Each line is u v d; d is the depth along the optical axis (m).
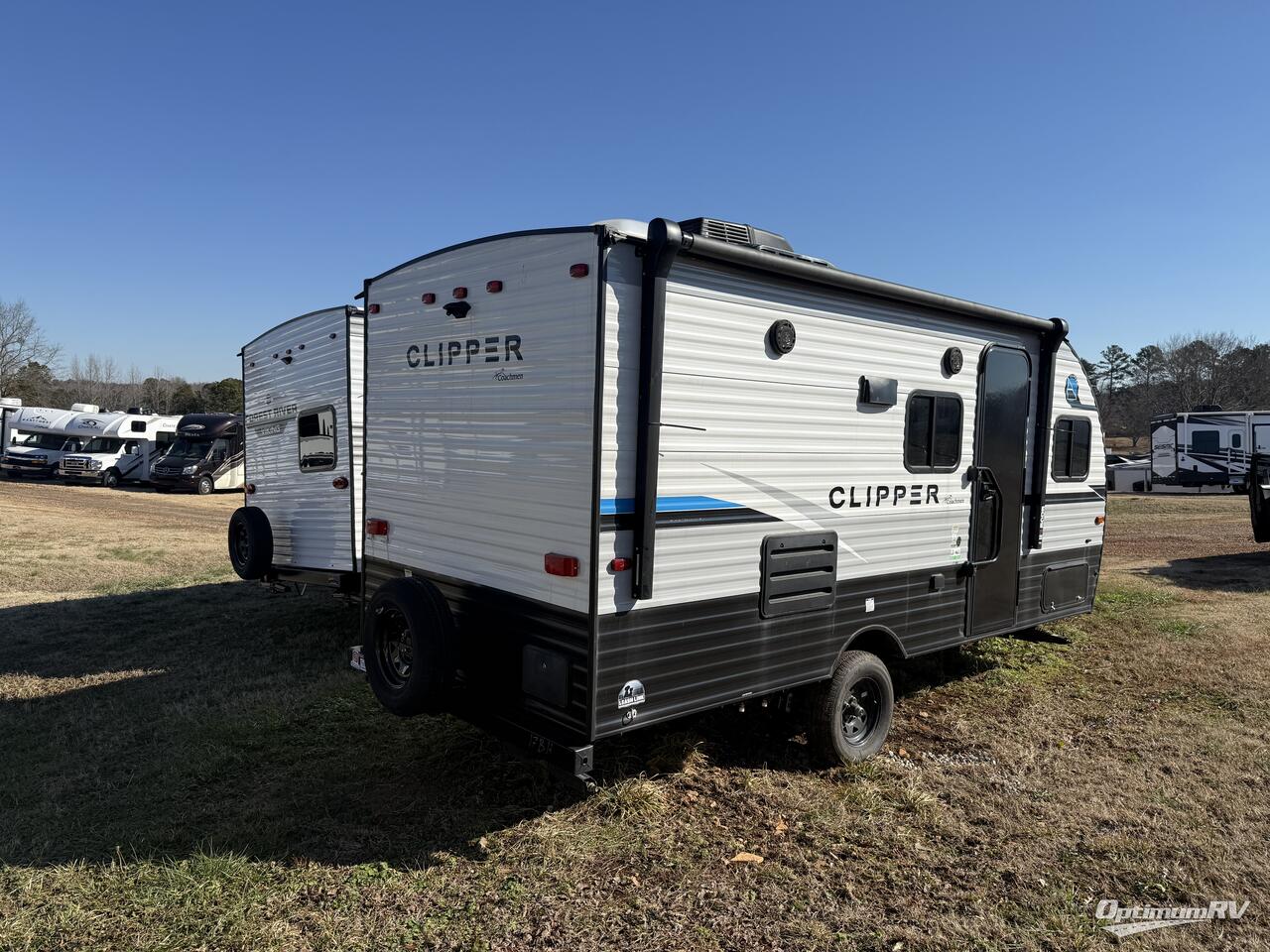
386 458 4.91
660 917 3.25
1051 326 5.76
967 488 5.34
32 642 7.23
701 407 3.76
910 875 3.61
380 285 4.93
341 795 4.20
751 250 3.79
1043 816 4.16
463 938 3.09
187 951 2.99
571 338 3.56
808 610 4.35
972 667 6.62
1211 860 3.76
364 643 4.52
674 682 3.78
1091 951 3.11
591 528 3.45
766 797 4.28
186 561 12.12
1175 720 5.49
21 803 4.14
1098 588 9.60
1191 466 24.67
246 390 8.54
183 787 4.29
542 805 4.12
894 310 4.69
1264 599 9.00
